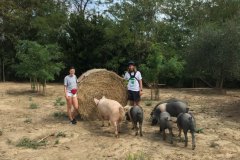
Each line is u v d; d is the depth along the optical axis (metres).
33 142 9.97
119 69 29.98
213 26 25.69
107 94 13.16
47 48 22.09
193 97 20.06
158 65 18.27
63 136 10.69
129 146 9.59
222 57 21.95
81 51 29.45
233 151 9.28
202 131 11.24
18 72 21.80
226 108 15.74
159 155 8.83
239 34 21.39
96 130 11.55
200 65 23.59
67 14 35.47
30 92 22.05
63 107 15.89
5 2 32.44
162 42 32.09
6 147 9.57
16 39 31.59
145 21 33.03
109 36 29.77
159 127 11.17
